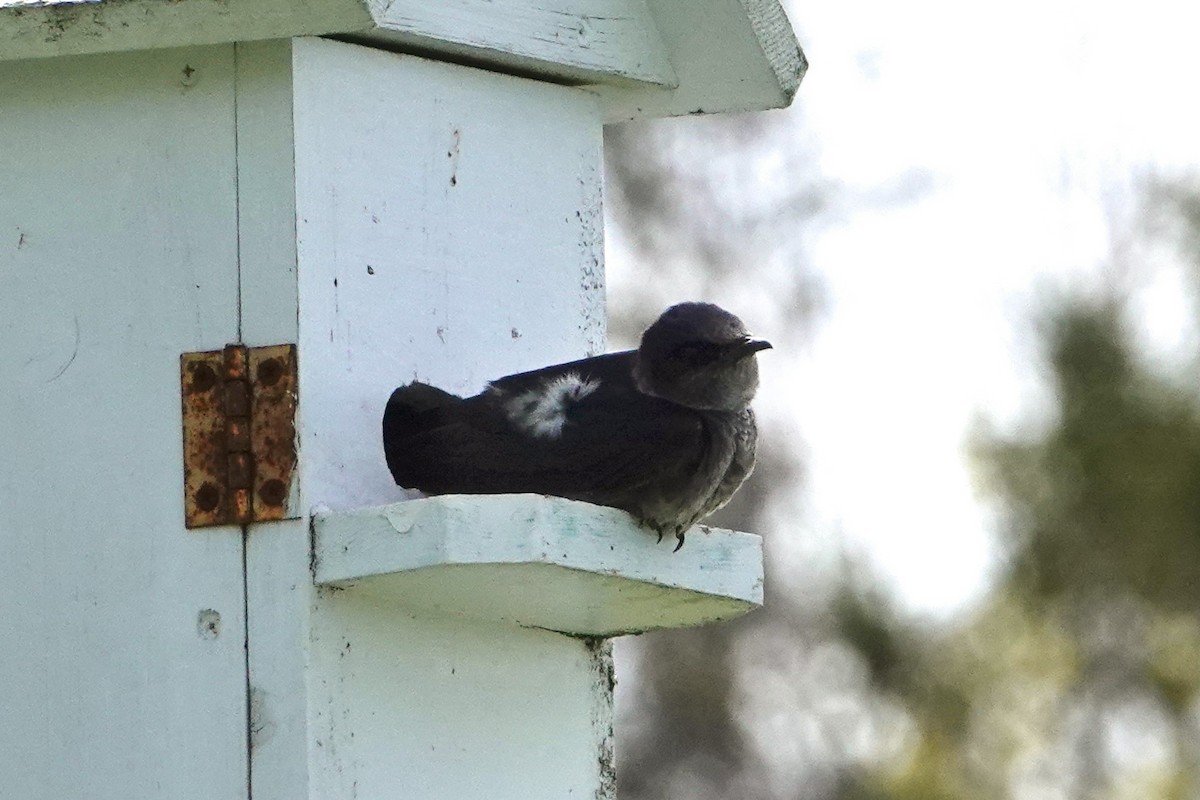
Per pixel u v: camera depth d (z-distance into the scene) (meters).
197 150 10.06
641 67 11.45
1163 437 17.11
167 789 9.73
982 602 17.69
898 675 17.81
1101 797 17.12
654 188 24.42
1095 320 17.42
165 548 9.88
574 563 9.48
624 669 21.92
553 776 10.72
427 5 10.42
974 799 17.22
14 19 9.88
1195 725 17.17
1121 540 17.16
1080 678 17.30
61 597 9.97
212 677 9.73
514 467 9.90
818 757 19.80
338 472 9.88
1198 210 18.94
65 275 10.16
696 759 21.50
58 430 10.07
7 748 9.94
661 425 9.97
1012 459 17.44
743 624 21.69
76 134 10.22
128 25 9.87
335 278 10.05
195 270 10.00
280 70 10.01
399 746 9.95
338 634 9.76
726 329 10.53
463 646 10.34
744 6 11.39
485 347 10.66
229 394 9.85
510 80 11.04
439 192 10.58
